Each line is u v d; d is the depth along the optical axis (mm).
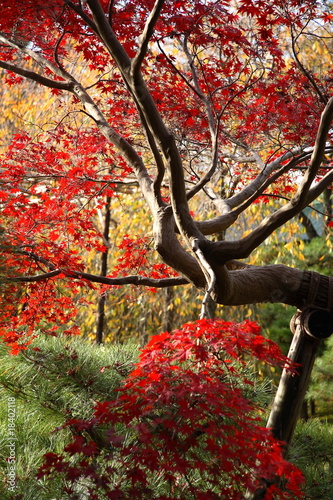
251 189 3627
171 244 2998
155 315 7844
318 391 8164
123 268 4500
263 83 3904
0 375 4195
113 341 8023
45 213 3904
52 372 4117
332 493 3631
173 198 2785
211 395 1761
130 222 7320
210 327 1951
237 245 2738
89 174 4090
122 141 3383
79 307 6836
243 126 4035
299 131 3701
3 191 3893
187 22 3365
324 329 3270
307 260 8477
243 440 1860
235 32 3459
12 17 3471
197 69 4125
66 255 3654
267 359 1967
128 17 3494
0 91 6594
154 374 1830
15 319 3811
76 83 3740
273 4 3389
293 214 2668
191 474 2852
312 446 4125
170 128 3934
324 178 2775
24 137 4066
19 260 3617
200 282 3059
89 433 3266
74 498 2410
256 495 2918
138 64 2422
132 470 1873
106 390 4043
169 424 1845
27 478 3207
